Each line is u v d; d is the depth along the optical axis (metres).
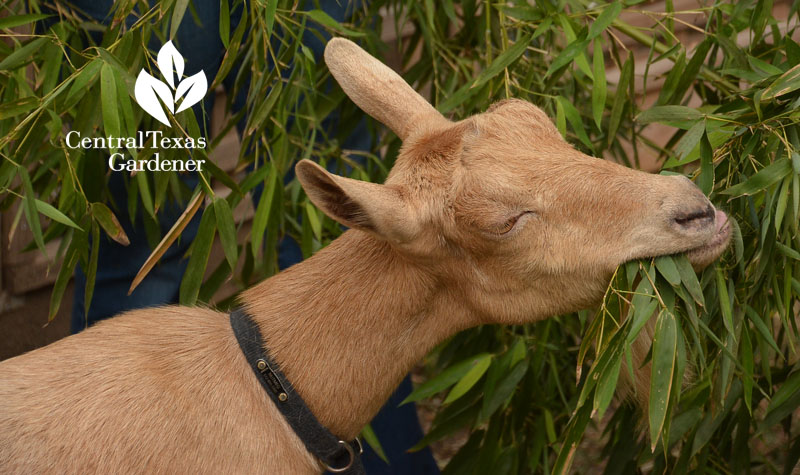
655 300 1.15
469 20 1.65
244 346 1.20
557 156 1.17
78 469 1.11
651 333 1.21
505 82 1.49
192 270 1.33
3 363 1.17
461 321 1.23
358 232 1.23
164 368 1.18
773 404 1.31
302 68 1.47
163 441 1.14
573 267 1.16
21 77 1.41
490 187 1.15
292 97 1.48
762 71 1.40
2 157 1.37
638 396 1.27
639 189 1.15
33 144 1.36
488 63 1.52
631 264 1.15
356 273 1.21
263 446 1.17
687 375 1.28
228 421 1.16
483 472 1.48
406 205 1.16
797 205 1.18
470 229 1.16
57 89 1.27
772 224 1.23
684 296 1.15
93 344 1.19
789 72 1.21
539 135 1.19
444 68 1.73
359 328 1.21
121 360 1.17
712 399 1.31
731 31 1.51
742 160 1.25
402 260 1.20
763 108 1.25
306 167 1.11
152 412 1.14
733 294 1.23
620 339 1.15
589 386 1.15
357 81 1.28
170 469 1.13
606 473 1.45
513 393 1.51
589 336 1.18
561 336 1.62
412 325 1.22
